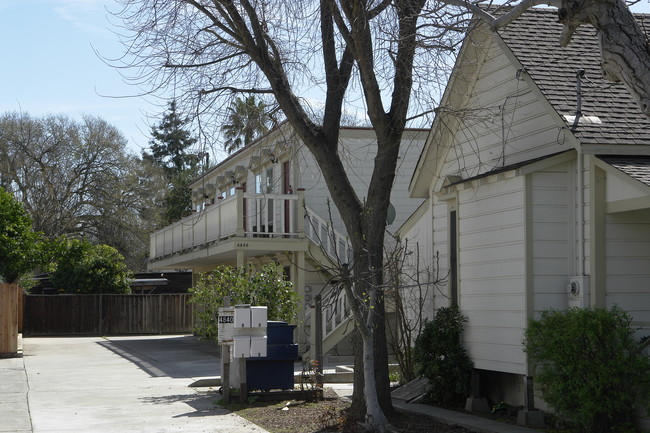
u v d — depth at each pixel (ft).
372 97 37.27
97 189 167.84
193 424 36.27
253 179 92.12
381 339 37.29
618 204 33.14
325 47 40.04
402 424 35.68
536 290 34.88
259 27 39.42
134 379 54.85
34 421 36.91
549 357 31.78
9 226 74.02
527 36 39.73
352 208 38.55
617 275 33.83
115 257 120.06
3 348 72.18
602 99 36.19
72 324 111.55
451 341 39.81
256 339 42.70
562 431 32.58
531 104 38.50
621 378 30.25
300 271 68.90
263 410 40.42
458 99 43.60
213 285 57.72
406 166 76.74
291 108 39.14
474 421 35.58
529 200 35.06
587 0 23.56
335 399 43.98
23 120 168.86
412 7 36.32
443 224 46.24
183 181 135.13
